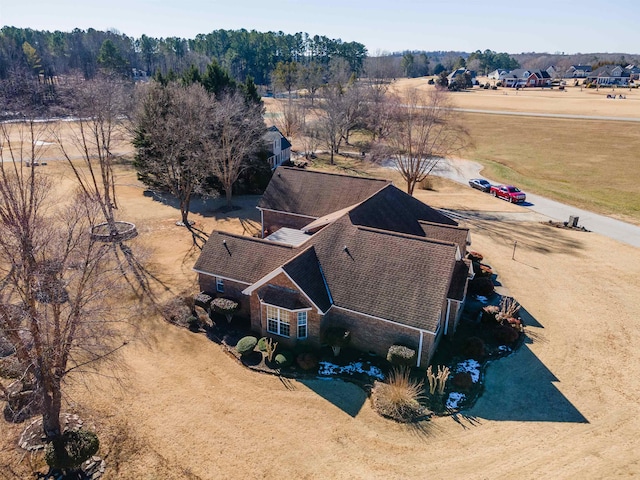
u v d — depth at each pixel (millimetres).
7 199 18641
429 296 25594
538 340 29125
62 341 18594
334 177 42562
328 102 88062
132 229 43531
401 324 25281
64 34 188875
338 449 20656
